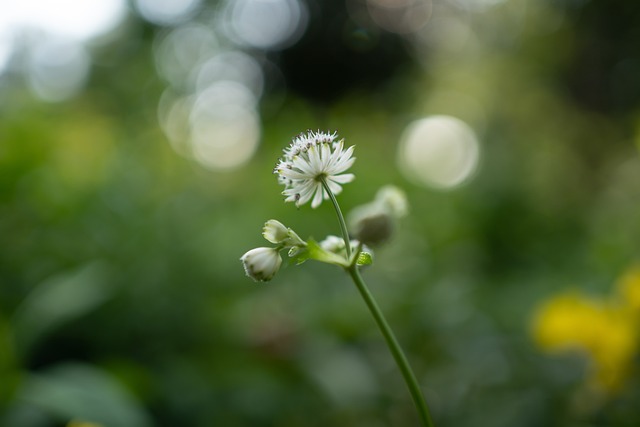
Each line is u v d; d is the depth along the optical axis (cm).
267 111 211
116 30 276
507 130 278
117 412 71
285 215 136
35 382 74
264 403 87
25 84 186
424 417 39
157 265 102
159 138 140
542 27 302
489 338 106
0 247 101
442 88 305
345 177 42
